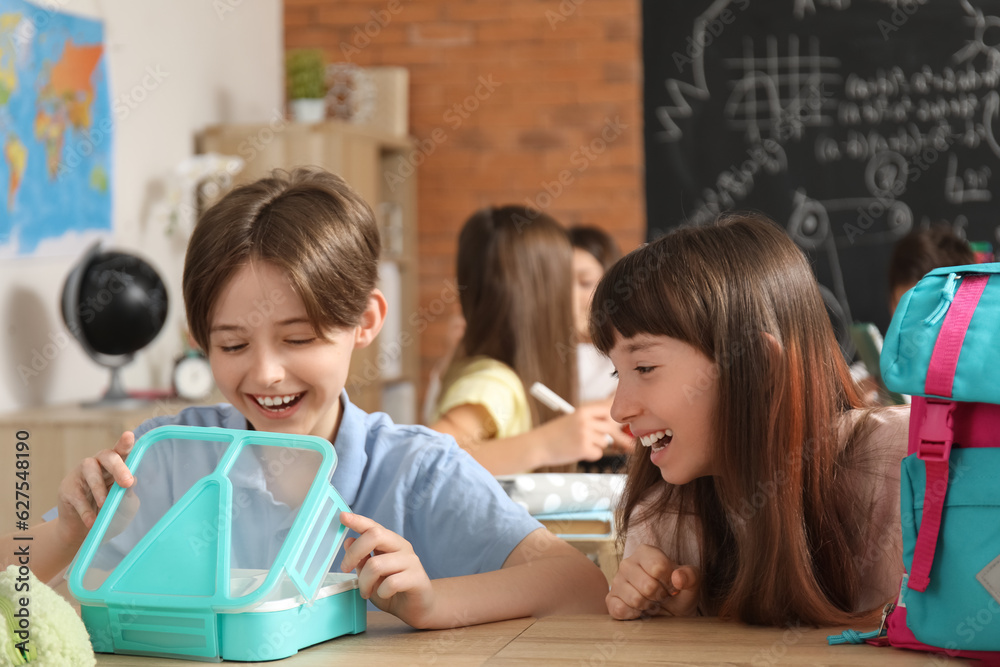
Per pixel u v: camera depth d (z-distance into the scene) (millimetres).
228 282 880
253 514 692
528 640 709
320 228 913
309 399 921
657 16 3781
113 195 2670
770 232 905
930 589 651
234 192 948
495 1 3873
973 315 661
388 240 3762
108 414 2178
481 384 1829
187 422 1075
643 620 802
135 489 730
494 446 1740
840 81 3666
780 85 3709
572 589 898
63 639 602
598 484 1424
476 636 733
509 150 3889
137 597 659
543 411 1906
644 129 3805
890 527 874
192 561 674
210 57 3266
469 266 1958
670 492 977
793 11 3688
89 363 2557
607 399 1846
